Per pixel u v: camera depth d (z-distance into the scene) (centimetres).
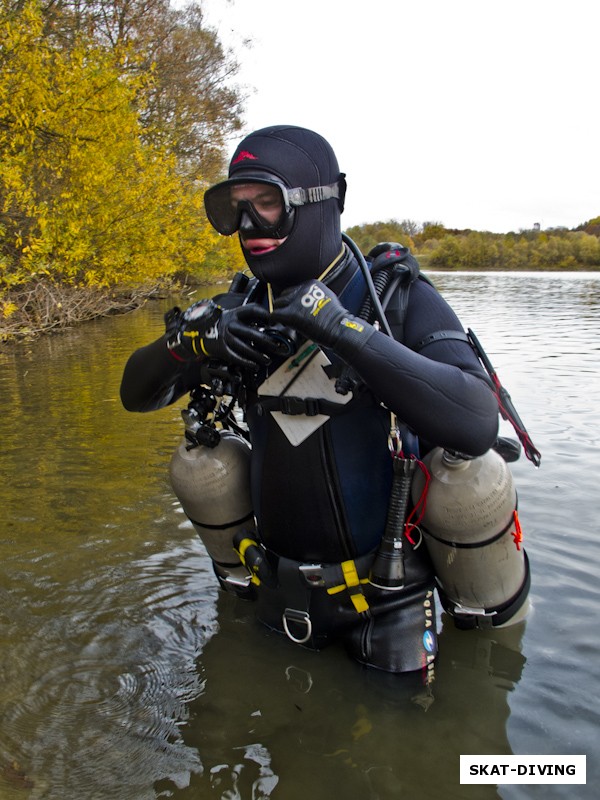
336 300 173
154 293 2238
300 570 206
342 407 194
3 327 1042
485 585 207
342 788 169
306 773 174
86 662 220
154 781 171
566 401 569
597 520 324
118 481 384
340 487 199
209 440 221
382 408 203
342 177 198
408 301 198
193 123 2167
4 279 914
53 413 558
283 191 180
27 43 919
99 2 1470
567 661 219
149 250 1359
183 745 184
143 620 244
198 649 227
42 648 227
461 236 7844
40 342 1080
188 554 294
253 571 221
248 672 215
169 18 2019
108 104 1084
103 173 1141
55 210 1088
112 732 188
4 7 920
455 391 172
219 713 196
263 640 232
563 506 341
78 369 797
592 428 483
